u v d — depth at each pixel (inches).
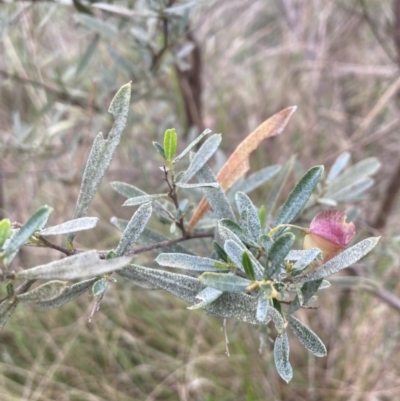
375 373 18.4
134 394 19.6
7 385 19.1
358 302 19.3
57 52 16.6
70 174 15.8
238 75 22.5
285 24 21.1
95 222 5.7
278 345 5.8
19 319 20.2
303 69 20.5
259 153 20.3
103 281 6.1
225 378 19.3
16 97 20.6
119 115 6.3
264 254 6.3
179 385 19.1
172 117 17.3
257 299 5.8
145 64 14.4
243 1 21.4
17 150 15.1
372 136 18.0
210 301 5.6
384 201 16.9
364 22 19.7
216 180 7.7
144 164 16.9
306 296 6.2
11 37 17.1
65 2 12.9
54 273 5.1
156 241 8.3
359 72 19.8
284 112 7.9
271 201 10.0
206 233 8.4
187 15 12.4
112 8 11.8
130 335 19.9
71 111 16.7
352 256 5.8
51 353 20.3
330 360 19.2
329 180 11.8
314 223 6.4
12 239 5.1
